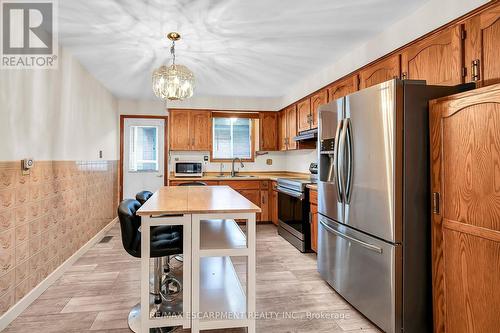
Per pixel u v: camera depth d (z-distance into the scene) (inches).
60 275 111.7
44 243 100.3
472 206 58.9
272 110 215.2
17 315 83.0
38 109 97.3
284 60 132.6
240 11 89.3
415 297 72.4
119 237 168.2
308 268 120.0
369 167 79.1
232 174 212.2
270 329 77.4
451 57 75.4
